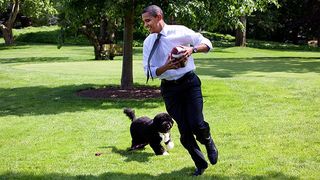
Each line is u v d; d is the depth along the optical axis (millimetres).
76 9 12750
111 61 25141
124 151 7066
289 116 9328
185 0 11672
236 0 12391
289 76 16203
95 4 12609
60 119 9883
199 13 11844
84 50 38531
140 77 16906
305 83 14031
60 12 13273
